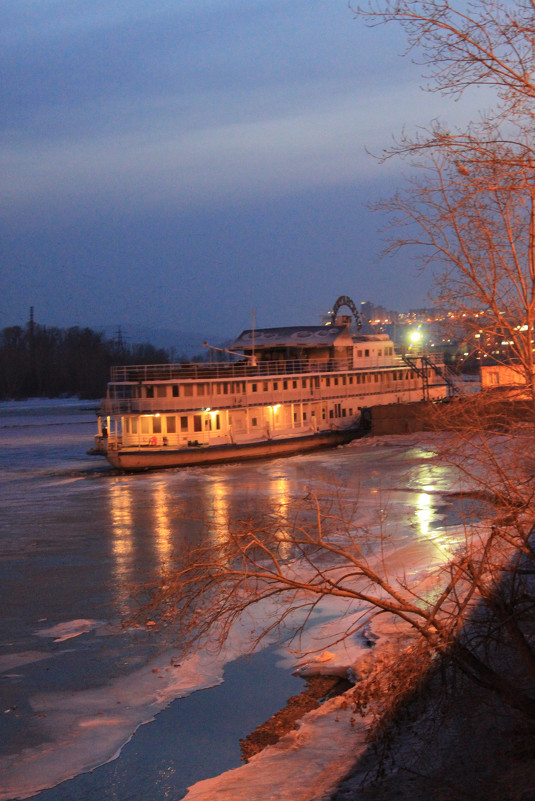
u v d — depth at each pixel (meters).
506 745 10.09
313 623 18.95
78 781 12.52
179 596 10.10
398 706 9.98
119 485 45.19
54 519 35.12
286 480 43.19
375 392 66.44
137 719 14.69
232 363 56.88
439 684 10.83
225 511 33.91
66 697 15.73
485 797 9.03
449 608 16.25
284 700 15.21
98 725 14.42
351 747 12.03
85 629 19.62
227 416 53.62
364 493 36.81
